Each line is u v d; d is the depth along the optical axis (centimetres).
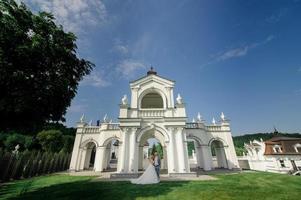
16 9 908
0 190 1341
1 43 808
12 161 2169
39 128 1132
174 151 1991
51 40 1011
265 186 1195
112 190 1125
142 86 2339
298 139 3531
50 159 3114
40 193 1115
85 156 3083
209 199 883
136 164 1934
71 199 934
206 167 2586
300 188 1123
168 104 2252
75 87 1178
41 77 954
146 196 959
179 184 1295
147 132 2302
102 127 2984
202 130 2791
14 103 872
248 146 4091
